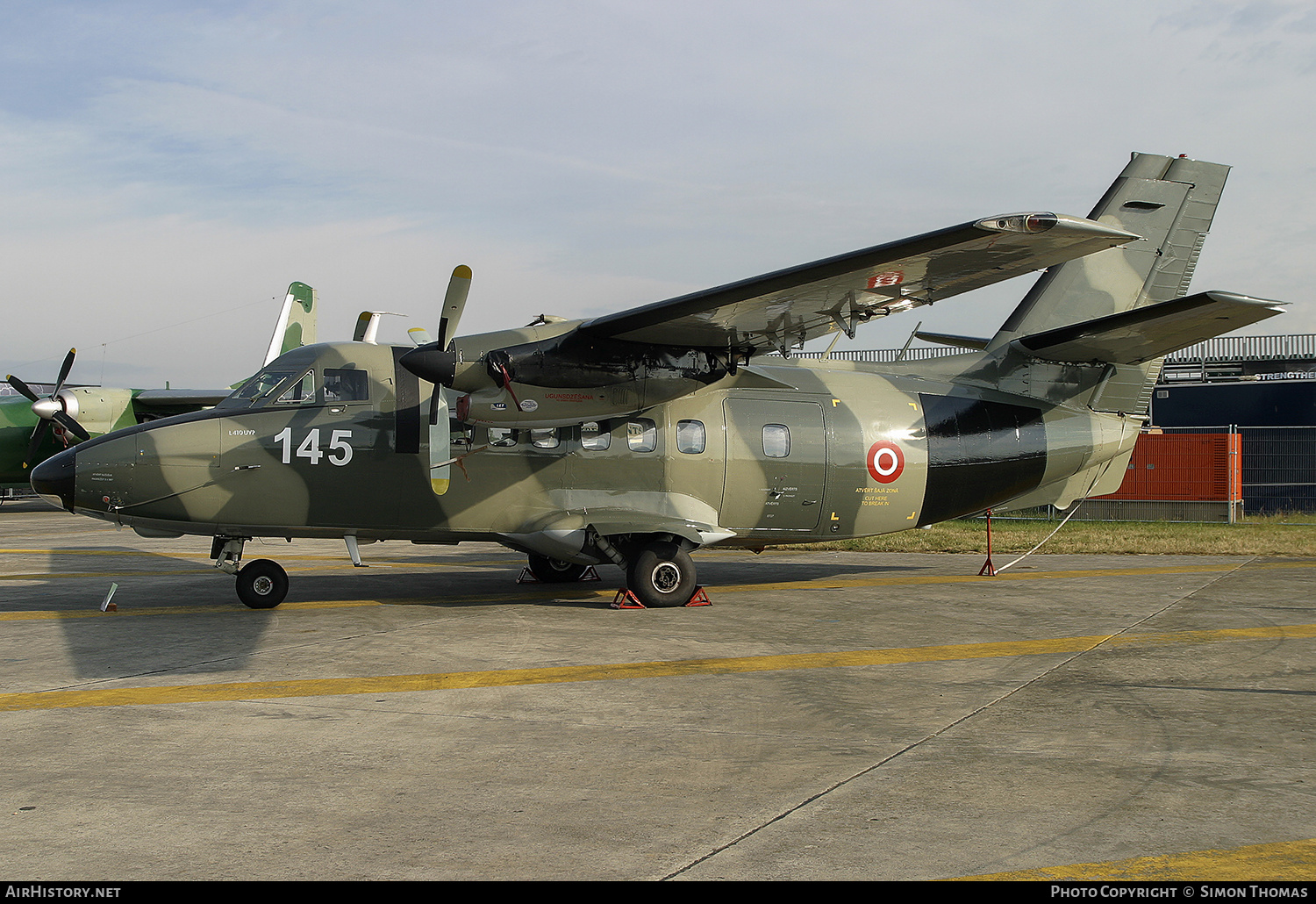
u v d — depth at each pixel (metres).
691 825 4.75
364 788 5.30
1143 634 9.95
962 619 10.88
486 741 6.21
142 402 32.03
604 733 6.39
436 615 11.08
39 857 4.34
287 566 16.41
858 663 8.59
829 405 13.10
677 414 12.48
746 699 7.31
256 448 11.17
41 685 7.69
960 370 13.98
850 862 4.31
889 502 13.32
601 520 11.96
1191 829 4.70
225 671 8.16
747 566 16.34
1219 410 30.16
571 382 11.20
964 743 6.18
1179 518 24.83
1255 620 10.73
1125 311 14.08
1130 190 13.93
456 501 11.73
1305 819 4.85
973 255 9.21
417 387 11.76
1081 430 14.20
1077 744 6.14
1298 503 25.83
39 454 28.25
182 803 5.05
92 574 14.99
